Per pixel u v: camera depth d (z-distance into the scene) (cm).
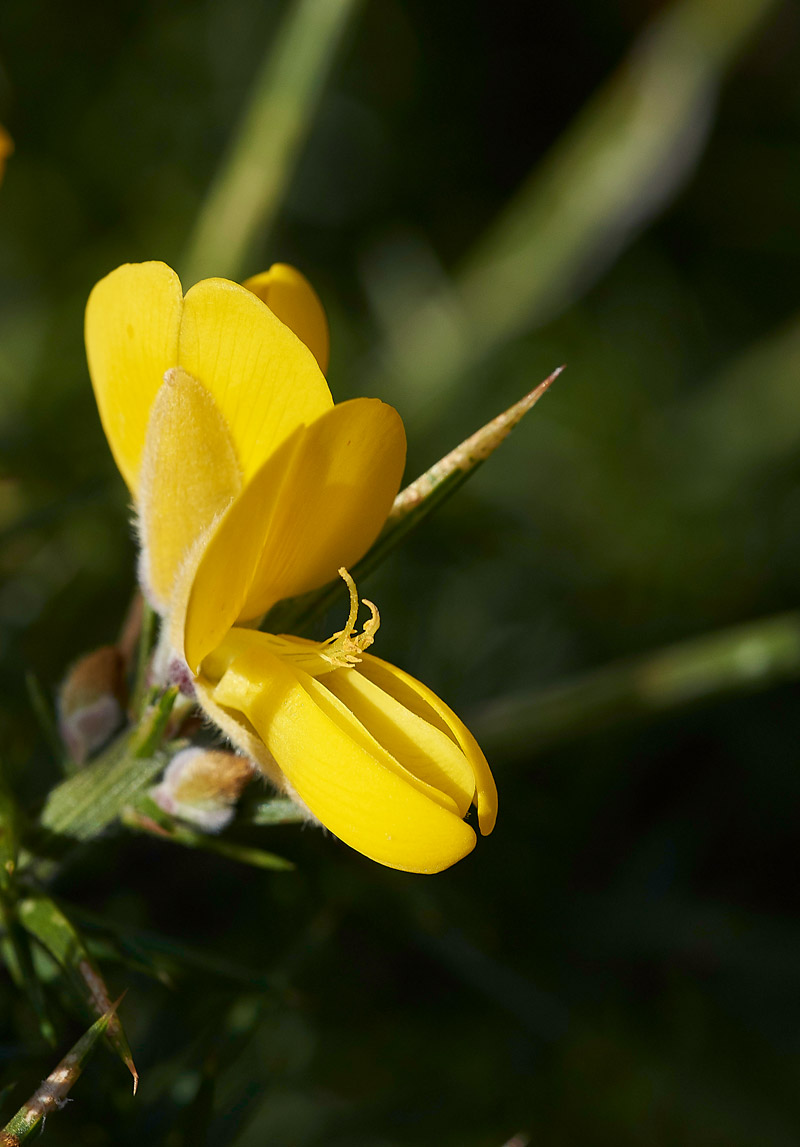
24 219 34
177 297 18
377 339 36
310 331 18
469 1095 22
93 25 36
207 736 19
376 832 18
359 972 22
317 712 18
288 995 19
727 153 40
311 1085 22
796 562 33
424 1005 22
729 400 36
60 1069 18
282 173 28
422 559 29
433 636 28
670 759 27
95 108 36
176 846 21
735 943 25
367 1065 22
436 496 18
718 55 34
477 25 41
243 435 18
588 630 31
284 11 38
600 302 38
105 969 20
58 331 31
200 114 38
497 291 35
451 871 23
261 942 22
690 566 33
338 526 18
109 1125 19
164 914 22
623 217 35
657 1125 23
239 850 18
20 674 23
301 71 27
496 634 29
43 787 22
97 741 19
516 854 24
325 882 21
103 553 25
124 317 18
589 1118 22
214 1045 19
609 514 33
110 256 34
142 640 19
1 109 34
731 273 40
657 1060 23
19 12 35
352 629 18
